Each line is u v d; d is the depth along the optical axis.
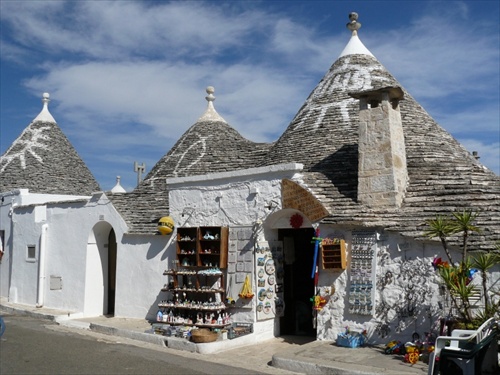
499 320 7.54
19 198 18.48
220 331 10.90
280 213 11.39
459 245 9.01
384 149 10.59
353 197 10.95
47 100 23.14
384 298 9.76
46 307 16.38
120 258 14.35
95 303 15.27
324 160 12.52
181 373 8.37
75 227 15.83
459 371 6.47
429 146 12.47
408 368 8.03
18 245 18.03
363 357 8.81
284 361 8.87
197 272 12.02
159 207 14.71
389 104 10.73
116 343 11.20
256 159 16.20
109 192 15.13
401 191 10.63
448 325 8.34
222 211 12.24
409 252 9.62
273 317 11.77
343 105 14.35
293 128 14.85
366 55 15.66
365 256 10.06
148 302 13.62
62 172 21.17
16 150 21.27
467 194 10.12
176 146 18.53
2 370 8.28
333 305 10.34
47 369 8.41
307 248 12.83
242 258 11.66
